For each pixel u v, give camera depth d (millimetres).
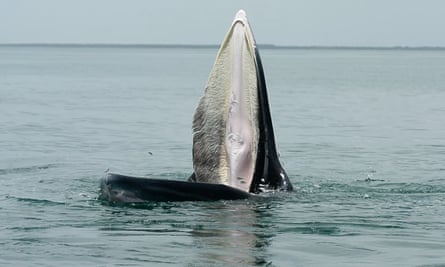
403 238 28406
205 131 31781
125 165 49438
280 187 33219
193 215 30281
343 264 24859
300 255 25781
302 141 65125
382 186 40031
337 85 179875
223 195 31578
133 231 28484
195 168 32125
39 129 72625
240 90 31516
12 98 118875
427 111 102125
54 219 30828
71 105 105375
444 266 24766
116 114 91250
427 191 38562
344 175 45062
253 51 31375
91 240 27375
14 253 25719
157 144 61750
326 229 29516
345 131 74562
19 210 32750
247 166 31766
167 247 26297
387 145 62906
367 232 29250
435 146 62469
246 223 29594
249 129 31656
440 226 30422
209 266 24188
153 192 31656
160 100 119438
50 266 24219
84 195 36219
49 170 46531
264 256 25500
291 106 108688
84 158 52594
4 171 45844
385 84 186125
